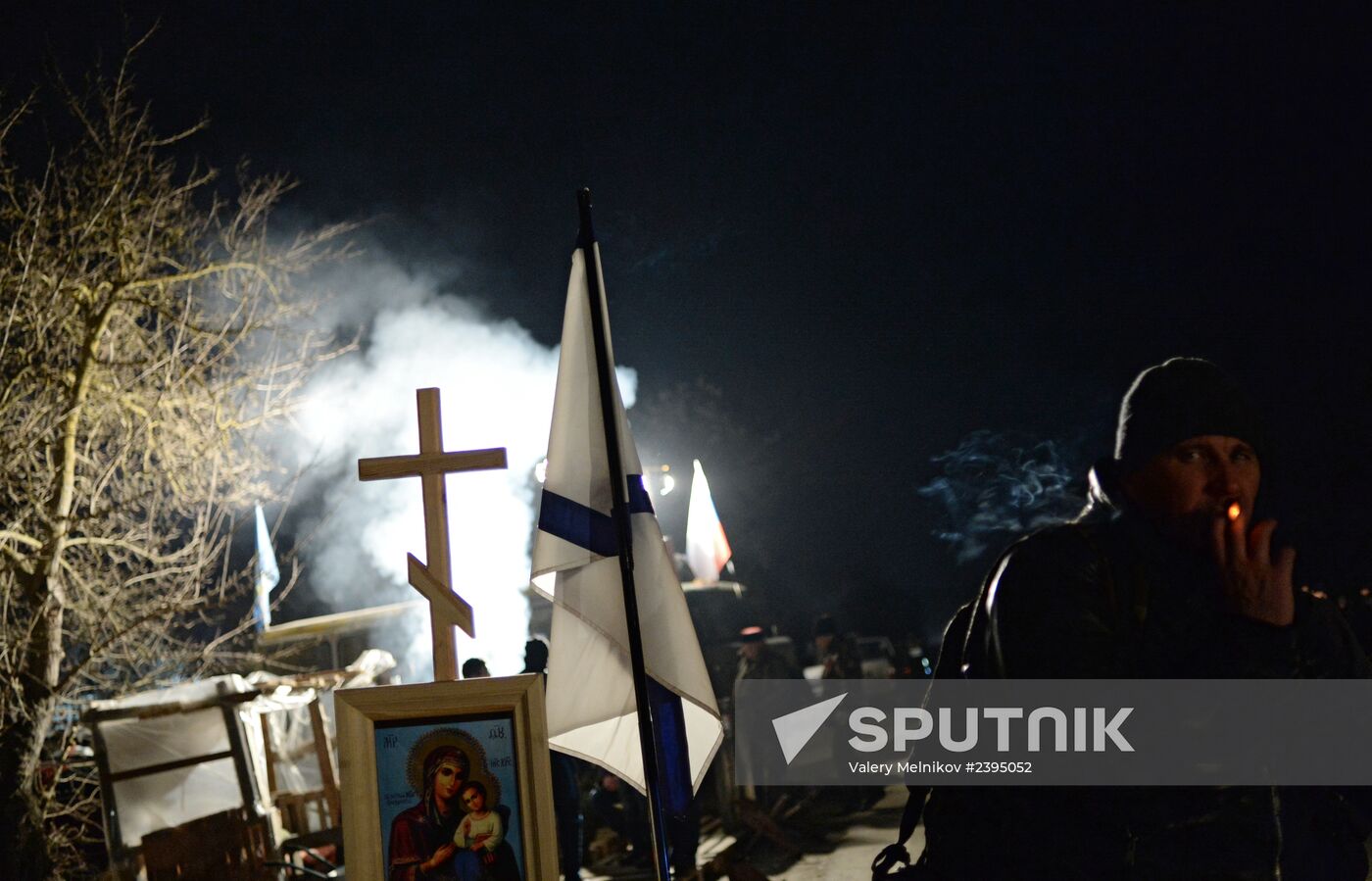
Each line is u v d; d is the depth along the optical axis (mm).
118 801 9336
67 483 10039
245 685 9969
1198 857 2262
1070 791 2287
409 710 4227
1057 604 2305
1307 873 2438
